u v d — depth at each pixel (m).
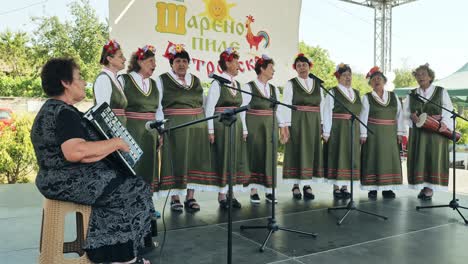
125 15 4.01
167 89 3.59
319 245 2.89
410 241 3.02
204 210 3.89
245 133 3.97
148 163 3.40
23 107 8.45
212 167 3.85
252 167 4.07
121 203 2.01
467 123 9.99
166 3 4.24
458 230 3.32
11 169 6.02
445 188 4.50
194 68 4.46
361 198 4.56
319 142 4.34
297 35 5.12
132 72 3.42
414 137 4.56
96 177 1.97
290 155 4.30
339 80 4.46
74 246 2.07
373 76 4.48
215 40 4.58
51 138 1.92
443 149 4.47
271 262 2.55
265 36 4.91
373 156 4.43
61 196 1.92
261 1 4.86
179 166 3.66
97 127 2.01
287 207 4.06
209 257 2.62
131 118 3.35
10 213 3.72
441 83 8.17
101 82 3.09
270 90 4.06
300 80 4.27
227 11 4.64
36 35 12.35
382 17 8.12
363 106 4.45
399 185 4.51
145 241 2.65
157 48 4.21
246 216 3.67
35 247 2.77
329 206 4.12
